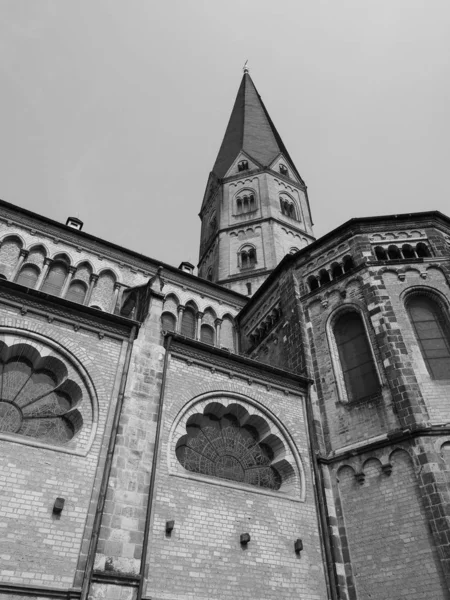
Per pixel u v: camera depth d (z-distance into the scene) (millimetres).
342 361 21375
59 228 29797
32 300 16891
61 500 13469
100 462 14805
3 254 27000
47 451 14289
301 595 15562
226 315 33219
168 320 31047
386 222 24406
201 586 14195
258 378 20438
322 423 20125
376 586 15398
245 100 62344
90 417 15742
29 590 11828
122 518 13852
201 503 15883
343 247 24422
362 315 21328
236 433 19234
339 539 17000
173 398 17688
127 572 12992
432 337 20141
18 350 16156
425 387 18219
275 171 48219
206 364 19422
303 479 18375
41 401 15867
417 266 22172
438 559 14453
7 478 13266
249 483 18078
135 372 17141
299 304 24422
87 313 17672
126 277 30812
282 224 42531
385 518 16250
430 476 15688
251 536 16047
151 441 15883
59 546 12820
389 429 17703
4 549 12172
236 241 41719
